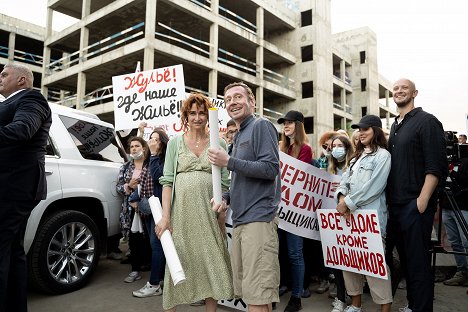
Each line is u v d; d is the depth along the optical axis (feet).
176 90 15.56
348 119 115.85
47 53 76.23
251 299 6.40
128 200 13.51
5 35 92.79
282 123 12.85
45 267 10.97
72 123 13.25
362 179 9.50
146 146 13.70
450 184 13.24
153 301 11.07
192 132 8.27
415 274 8.74
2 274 7.55
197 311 10.43
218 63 67.62
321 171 12.00
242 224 6.77
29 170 8.01
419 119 9.10
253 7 81.76
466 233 10.62
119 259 16.79
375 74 127.44
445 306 11.19
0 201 7.61
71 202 12.51
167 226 7.69
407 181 9.02
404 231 8.95
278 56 88.94
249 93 7.36
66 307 10.48
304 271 11.66
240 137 7.18
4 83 8.53
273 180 6.84
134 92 16.43
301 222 11.24
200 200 7.79
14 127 7.23
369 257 9.27
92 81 71.56
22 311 8.26
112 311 10.23
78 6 73.72
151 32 55.16
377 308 11.06
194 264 7.72
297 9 97.71
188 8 62.08
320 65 93.40
